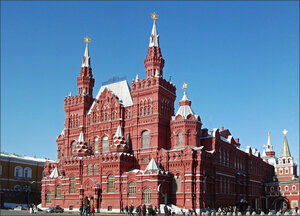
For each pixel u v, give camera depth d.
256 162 132.00
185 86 95.88
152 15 103.44
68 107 111.62
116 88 106.50
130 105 99.19
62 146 114.56
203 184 85.69
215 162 92.69
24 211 97.06
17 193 131.38
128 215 72.38
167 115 97.38
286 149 153.12
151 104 95.00
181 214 79.44
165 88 97.44
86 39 117.62
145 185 84.31
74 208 95.25
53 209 90.75
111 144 98.81
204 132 98.12
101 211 89.31
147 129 94.00
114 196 88.56
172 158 87.81
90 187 92.06
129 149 95.88
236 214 92.19
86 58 115.31
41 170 146.25
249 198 117.62
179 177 86.19
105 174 91.38
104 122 101.75
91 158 95.81
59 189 100.62
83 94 109.44
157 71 97.81
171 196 86.06
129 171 89.56
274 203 135.50
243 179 114.38
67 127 110.56
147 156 92.12
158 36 102.00
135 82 98.75
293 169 148.88
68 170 99.25
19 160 137.00
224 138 111.25
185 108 93.62
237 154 114.00
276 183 136.38
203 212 81.81
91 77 113.62
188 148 85.38
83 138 102.25
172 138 93.19
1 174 129.00
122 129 98.62
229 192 101.25
